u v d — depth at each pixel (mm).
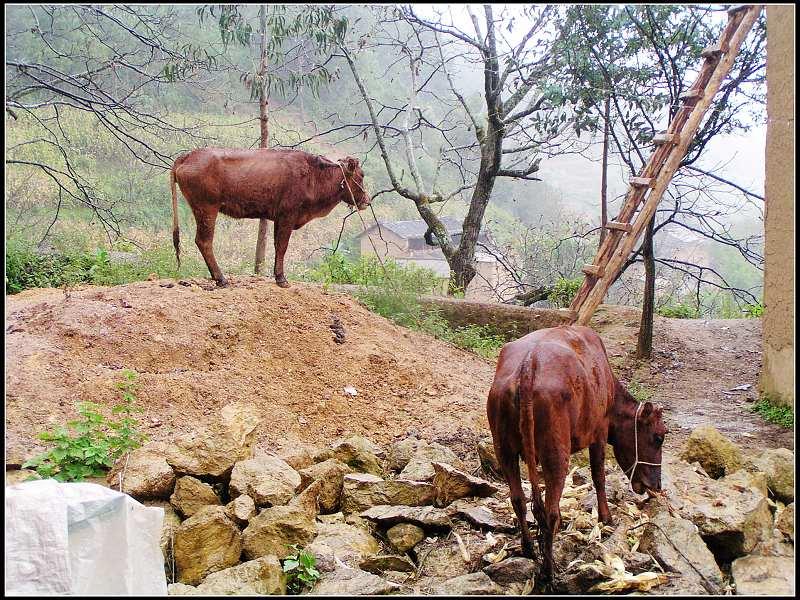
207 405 7172
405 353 9594
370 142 29906
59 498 3996
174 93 23734
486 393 9180
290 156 9336
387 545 5469
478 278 26578
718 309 19328
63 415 6367
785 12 8141
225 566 4918
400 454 6859
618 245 7609
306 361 8586
